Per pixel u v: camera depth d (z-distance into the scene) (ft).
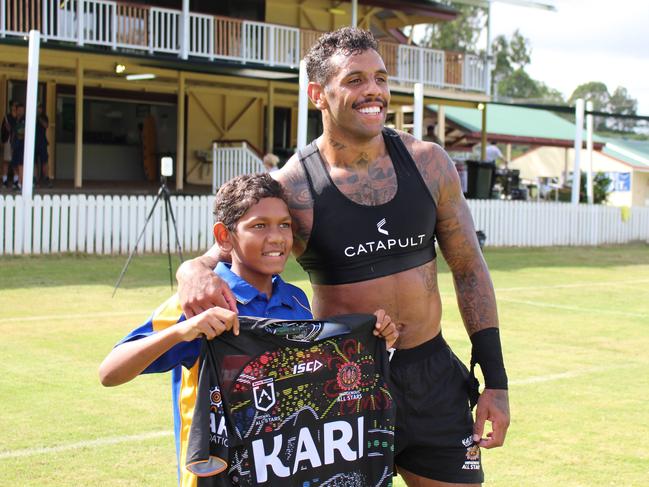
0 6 70.28
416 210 11.87
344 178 11.73
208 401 10.21
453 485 12.16
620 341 34.78
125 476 18.25
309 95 12.10
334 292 11.98
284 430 10.77
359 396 11.20
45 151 76.43
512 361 30.42
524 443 21.07
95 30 74.08
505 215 81.87
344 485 11.10
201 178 96.53
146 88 92.79
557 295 48.70
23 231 56.49
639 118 95.20
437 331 12.39
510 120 140.15
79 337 32.55
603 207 89.56
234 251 11.19
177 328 10.11
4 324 34.73
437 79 96.48
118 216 59.88
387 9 101.04
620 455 20.27
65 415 22.50
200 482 10.41
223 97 97.81
